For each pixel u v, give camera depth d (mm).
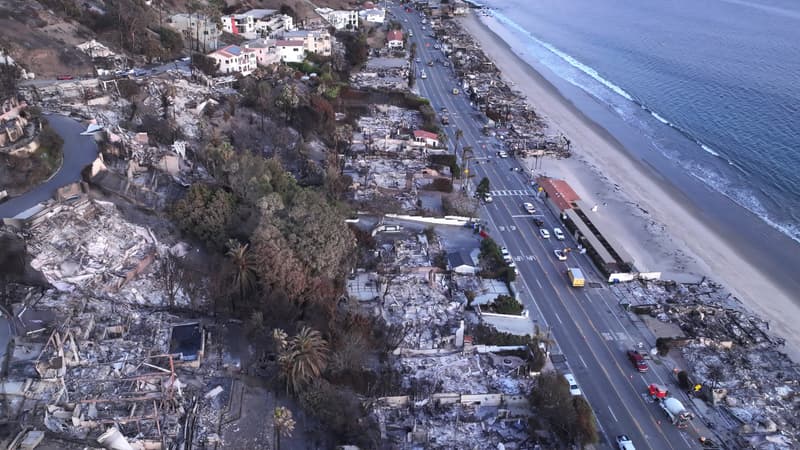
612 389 97438
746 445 87812
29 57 156250
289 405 83750
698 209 158250
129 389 79500
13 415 73125
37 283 92812
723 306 119562
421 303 112000
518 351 101500
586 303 117438
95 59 168875
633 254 136250
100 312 91562
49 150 113375
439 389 92875
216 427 78375
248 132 162000
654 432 89875
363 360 94500
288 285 98375
